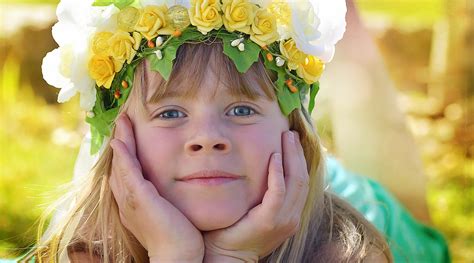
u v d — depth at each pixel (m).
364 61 3.90
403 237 3.48
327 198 2.57
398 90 7.35
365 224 2.60
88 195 2.42
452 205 5.27
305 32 2.22
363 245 2.49
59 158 5.43
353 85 3.89
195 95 2.10
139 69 2.17
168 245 2.13
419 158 3.95
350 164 3.91
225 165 2.10
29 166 5.25
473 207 5.26
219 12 2.12
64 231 2.46
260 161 2.14
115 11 2.19
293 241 2.42
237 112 2.14
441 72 7.09
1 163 5.24
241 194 2.13
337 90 3.91
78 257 2.46
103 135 2.32
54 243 2.47
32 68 6.60
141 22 2.13
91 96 2.25
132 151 2.17
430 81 7.24
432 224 4.22
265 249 2.22
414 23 7.75
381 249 2.57
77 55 2.22
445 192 5.45
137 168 2.16
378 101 3.89
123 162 2.16
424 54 7.61
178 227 2.12
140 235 2.20
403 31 7.62
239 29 2.11
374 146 3.89
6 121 5.93
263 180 2.15
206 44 2.12
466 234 4.92
